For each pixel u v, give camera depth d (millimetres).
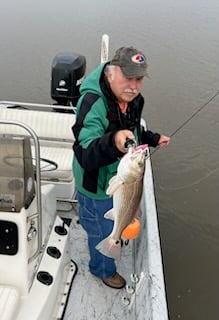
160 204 5035
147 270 2434
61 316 2482
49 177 3270
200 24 11703
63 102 4152
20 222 1978
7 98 7457
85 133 2027
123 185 1750
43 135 3594
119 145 1835
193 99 7348
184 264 4281
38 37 10352
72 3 13555
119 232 1897
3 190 1948
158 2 13984
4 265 2047
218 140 6152
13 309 1911
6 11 12438
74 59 4121
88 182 2238
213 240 4590
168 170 5566
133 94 2062
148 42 10156
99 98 2072
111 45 9898
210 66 8766
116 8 13078
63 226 2600
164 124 6613
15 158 1923
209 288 4035
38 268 2252
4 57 9133
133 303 2516
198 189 5262
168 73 8406
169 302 3902
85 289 2715
